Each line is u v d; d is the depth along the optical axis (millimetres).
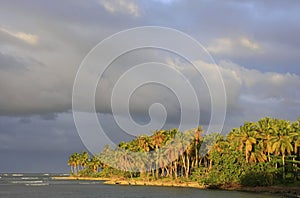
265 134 119562
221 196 98375
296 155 120312
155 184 157250
